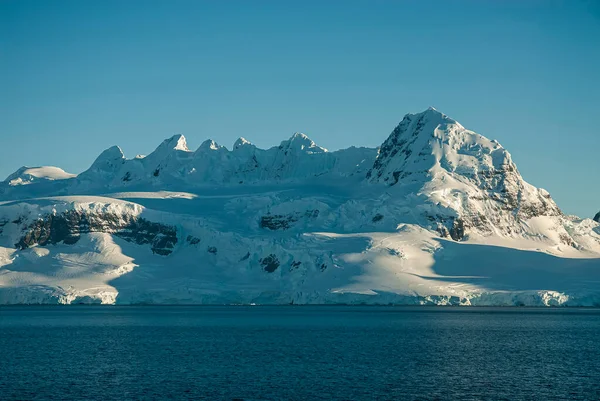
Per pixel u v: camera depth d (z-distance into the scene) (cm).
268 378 17425
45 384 16688
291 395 15625
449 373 18112
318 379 17312
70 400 15138
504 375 17862
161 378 17412
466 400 15238
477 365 19388
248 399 15262
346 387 16412
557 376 17738
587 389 16250
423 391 16012
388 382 16975
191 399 15238
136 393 15762
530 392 15950
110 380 17150
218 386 16488
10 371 18375
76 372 18225
